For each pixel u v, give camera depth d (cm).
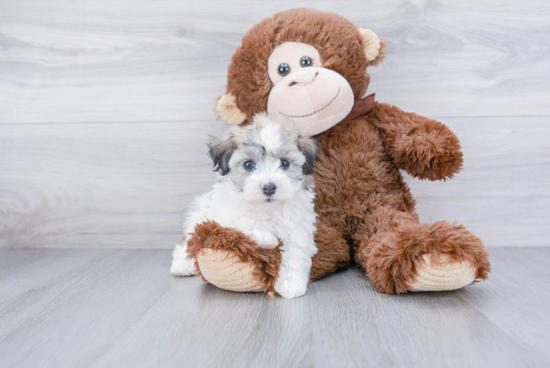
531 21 219
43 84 232
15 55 231
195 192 233
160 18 227
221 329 120
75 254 224
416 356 102
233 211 157
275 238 148
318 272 169
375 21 221
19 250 234
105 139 233
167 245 236
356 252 182
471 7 219
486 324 122
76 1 228
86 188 235
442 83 224
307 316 129
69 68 231
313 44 180
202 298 149
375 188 186
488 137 224
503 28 220
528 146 223
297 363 99
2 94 233
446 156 172
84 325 125
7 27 230
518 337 113
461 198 228
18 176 236
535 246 227
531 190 225
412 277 140
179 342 112
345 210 184
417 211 228
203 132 231
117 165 234
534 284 162
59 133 234
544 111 222
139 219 236
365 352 104
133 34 228
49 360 103
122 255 221
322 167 188
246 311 135
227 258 142
